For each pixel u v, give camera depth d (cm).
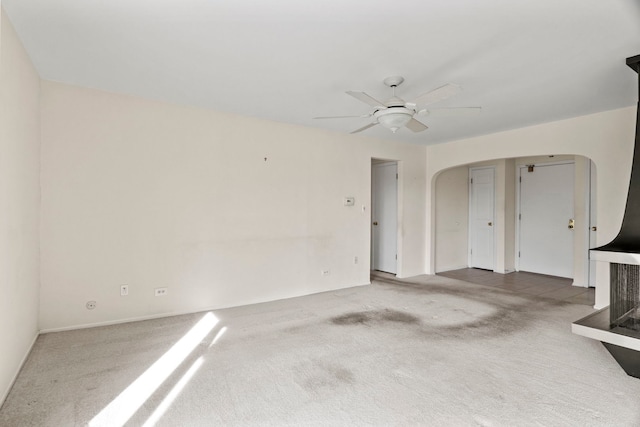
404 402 212
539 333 327
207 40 237
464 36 231
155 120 361
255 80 308
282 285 451
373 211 657
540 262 623
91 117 329
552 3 194
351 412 202
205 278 393
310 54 258
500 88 326
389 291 492
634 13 204
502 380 238
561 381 237
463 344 301
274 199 442
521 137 475
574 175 572
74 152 322
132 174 349
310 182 475
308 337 317
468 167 695
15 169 234
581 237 532
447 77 300
